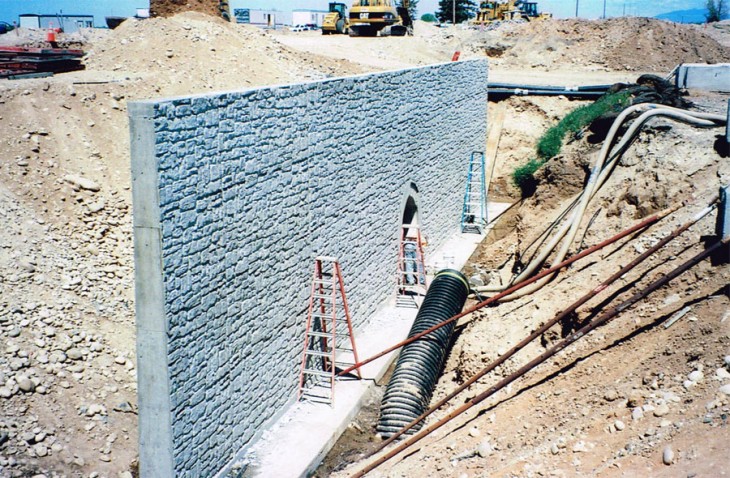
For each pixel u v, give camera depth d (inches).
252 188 453.7
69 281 529.0
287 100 485.4
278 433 490.3
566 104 1063.0
